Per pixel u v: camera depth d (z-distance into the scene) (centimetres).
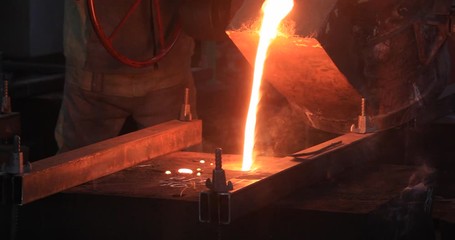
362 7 423
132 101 522
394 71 442
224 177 334
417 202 396
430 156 523
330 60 405
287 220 368
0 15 1028
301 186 388
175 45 529
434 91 471
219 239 365
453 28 443
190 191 391
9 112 468
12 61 989
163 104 529
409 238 395
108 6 505
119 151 417
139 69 514
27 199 355
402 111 457
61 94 841
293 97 449
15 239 386
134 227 381
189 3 508
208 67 942
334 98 436
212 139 741
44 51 1047
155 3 502
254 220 370
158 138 446
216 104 866
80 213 386
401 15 432
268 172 370
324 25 395
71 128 526
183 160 455
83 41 510
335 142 423
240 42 416
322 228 363
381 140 464
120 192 388
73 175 385
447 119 544
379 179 420
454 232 385
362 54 429
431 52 452
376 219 367
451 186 488
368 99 437
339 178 420
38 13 1034
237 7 503
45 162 378
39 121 781
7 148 455
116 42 510
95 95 517
